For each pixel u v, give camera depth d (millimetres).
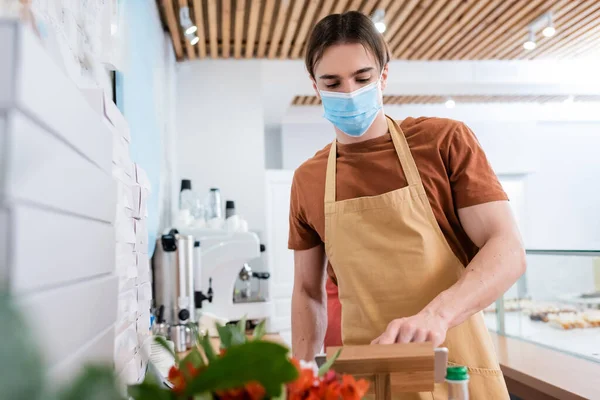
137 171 1081
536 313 2293
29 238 369
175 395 411
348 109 1226
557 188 6418
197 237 2680
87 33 1255
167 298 2180
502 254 1069
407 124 1318
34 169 384
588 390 1608
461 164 1217
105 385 303
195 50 4340
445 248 1213
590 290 2047
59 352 421
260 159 4410
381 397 710
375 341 882
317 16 3906
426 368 701
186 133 4344
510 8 3900
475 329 1174
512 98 6074
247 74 4496
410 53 4688
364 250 1237
